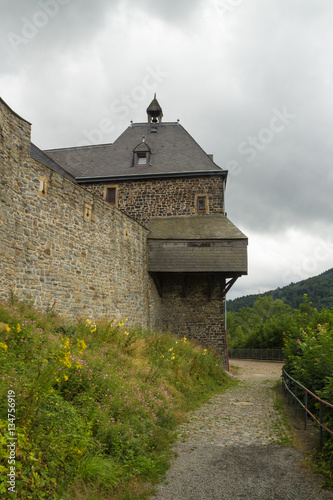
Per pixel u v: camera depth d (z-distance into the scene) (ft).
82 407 17.94
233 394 37.93
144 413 21.39
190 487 14.85
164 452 18.61
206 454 18.52
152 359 34.96
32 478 12.05
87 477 13.85
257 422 25.09
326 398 18.71
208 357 48.47
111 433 16.99
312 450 18.40
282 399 34.53
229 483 15.08
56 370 17.11
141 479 15.37
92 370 21.34
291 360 35.06
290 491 14.15
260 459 17.60
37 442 13.39
